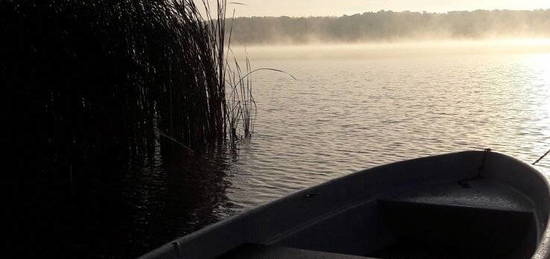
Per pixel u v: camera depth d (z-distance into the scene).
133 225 7.96
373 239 6.52
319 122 16.86
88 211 8.51
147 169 10.88
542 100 22.17
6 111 8.35
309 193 5.95
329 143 13.66
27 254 6.99
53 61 8.66
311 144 13.51
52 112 8.91
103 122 9.81
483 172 7.53
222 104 13.34
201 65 12.34
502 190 6.98
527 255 5.50
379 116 18.16
